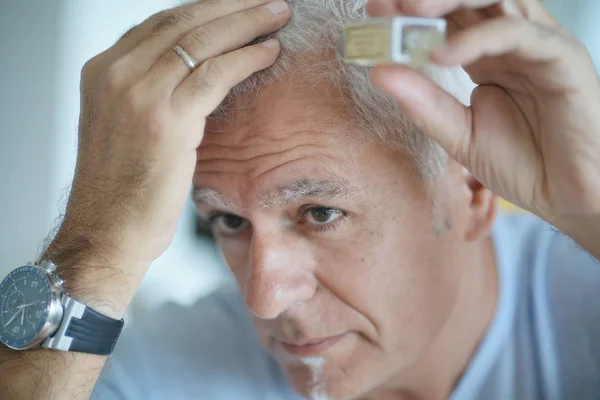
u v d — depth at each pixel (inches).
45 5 100.7
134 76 37.8
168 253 95.4
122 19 103.7
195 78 37.0
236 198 40.4
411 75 34.5
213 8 38.5
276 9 38.6
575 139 32.7
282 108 38.4
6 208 101.7
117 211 39.2
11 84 100.8
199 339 57.2
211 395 54.7
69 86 103.7
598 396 50.5
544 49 29.9
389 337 42.4
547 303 52.1
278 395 54.3
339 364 43.4
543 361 50.6
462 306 47.2
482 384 50.1
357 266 40.5
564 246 54.9
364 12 37.5
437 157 40.9
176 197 38.7
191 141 37.6
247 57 37.3
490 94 35.4
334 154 38.3
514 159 35.6
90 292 39.2
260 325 45.2
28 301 38.4
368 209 39.6
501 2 30.1
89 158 40.1
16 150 101.4
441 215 42.3
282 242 40.7
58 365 38.5
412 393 49.8
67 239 40.3
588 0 83.4
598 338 51.4
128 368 55.5
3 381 38.2
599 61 82.5
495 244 51.5
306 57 38.2
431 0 28.3
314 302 41.7
